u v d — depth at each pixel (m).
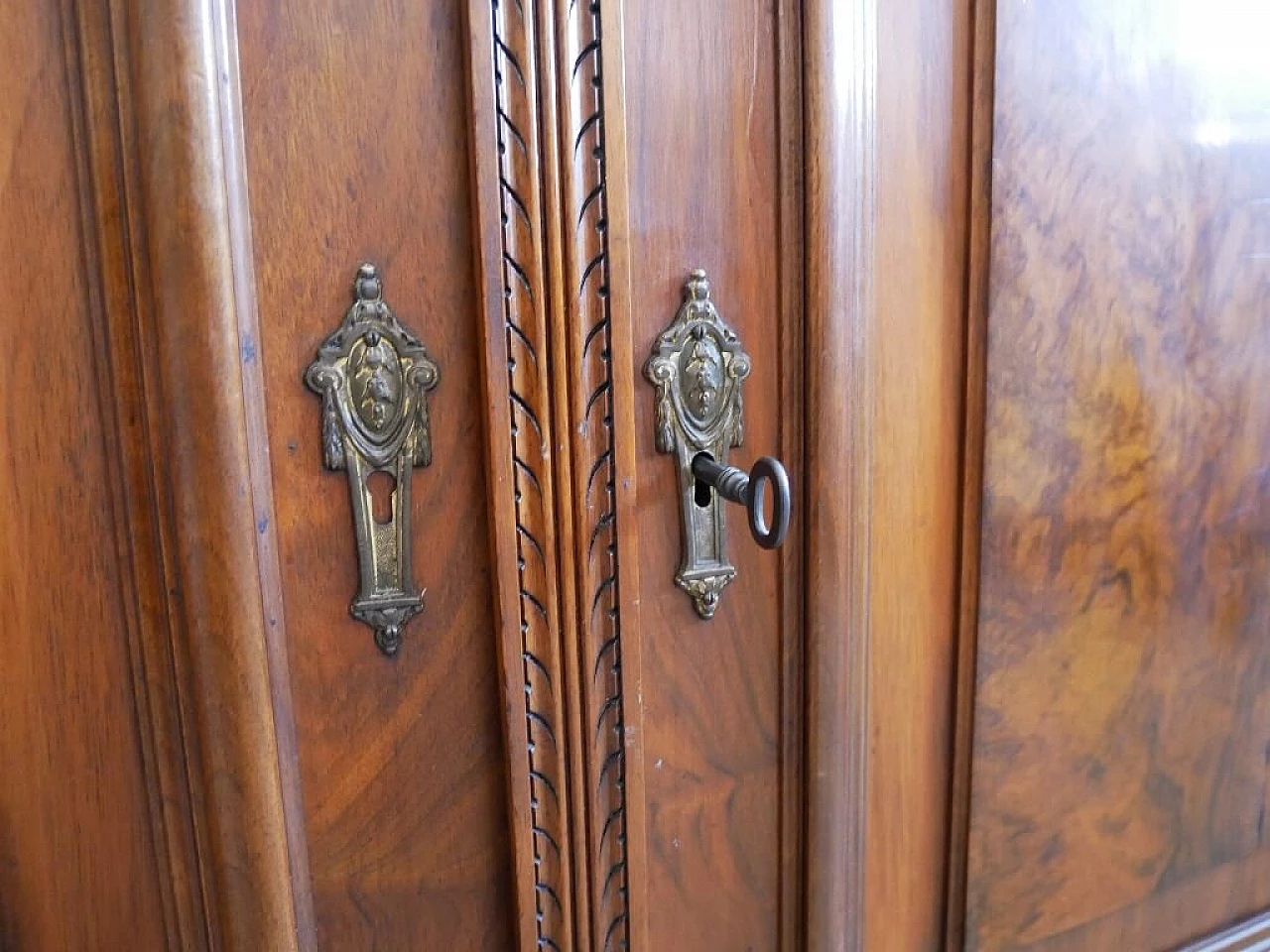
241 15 0.41
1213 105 0.61
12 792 0.49
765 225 0.52
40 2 0.40
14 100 0.41
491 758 0.50
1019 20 0.54
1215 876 0.75
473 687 0.50
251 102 0.42
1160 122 0.60
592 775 0.51
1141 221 0.60
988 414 0.58
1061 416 0.61
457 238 0.46
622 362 0.48
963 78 0.56
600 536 0.49
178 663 0.44
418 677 0.49
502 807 0.51
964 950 0.65
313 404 0.45
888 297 0.55
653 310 0.50
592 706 0.50
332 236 0.44
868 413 0.55
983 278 0.57
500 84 0.44
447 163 0.45
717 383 0.52
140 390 0.42
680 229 0.50
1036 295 0.58
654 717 0.54
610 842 0.52
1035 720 0.64
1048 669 0.64
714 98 0.50
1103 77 0.57
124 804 0.47
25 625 0.47
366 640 0.47
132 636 0.45
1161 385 0.64
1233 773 0.73
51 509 0.45
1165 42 0.59
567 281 0.46
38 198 0.42
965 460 0.59
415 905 0.50
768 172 0.52
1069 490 0.62
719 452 0.52
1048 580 0.63
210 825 0.45
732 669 0.56
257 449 0.43
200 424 0.41
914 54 0.54
